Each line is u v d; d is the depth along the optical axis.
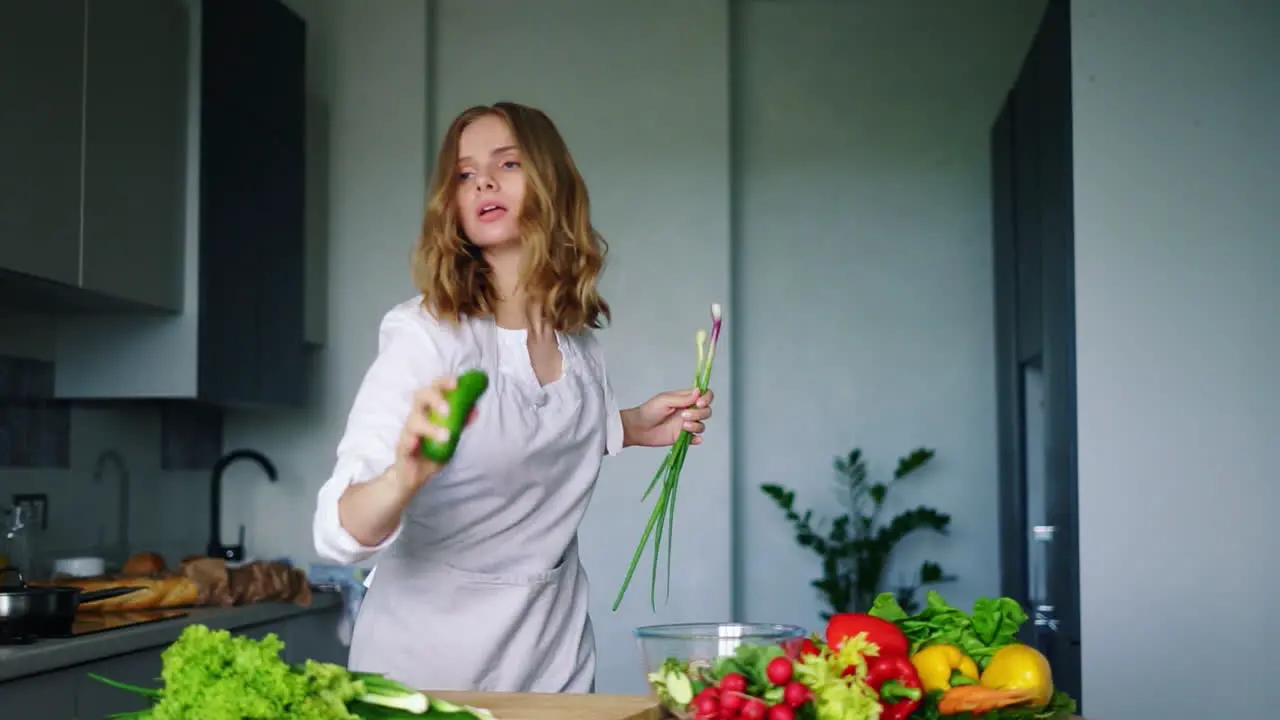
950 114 4.80
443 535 1.79
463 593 1.80
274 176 3.94
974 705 1.35
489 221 1.77
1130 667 3.01
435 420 1.27
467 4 4.62
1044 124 3.52
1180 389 3.04
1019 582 4.04
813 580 4.72
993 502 4.68
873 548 4.56
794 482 4.77
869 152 4.83
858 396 4.77
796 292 4.82
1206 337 3.04
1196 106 3.08
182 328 3.50
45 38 2.89
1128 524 3.04
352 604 3.81
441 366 1.71
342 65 4.51
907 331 4.77
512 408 1.76
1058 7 3.27
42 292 3.09
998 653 1.45
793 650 1.38
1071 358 3.10
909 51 4.83
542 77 4.57
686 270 4.46
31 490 3.44
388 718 1.25
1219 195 3.06
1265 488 3.01
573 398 1.86
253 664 1.15
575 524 1.91
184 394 3.48
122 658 2.68
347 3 4.51
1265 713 2.97
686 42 4.51
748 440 4.80
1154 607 3.02
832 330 4.80
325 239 4.43
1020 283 4.03
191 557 3.77
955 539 4.68
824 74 4.86
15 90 2.78
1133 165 3.09
